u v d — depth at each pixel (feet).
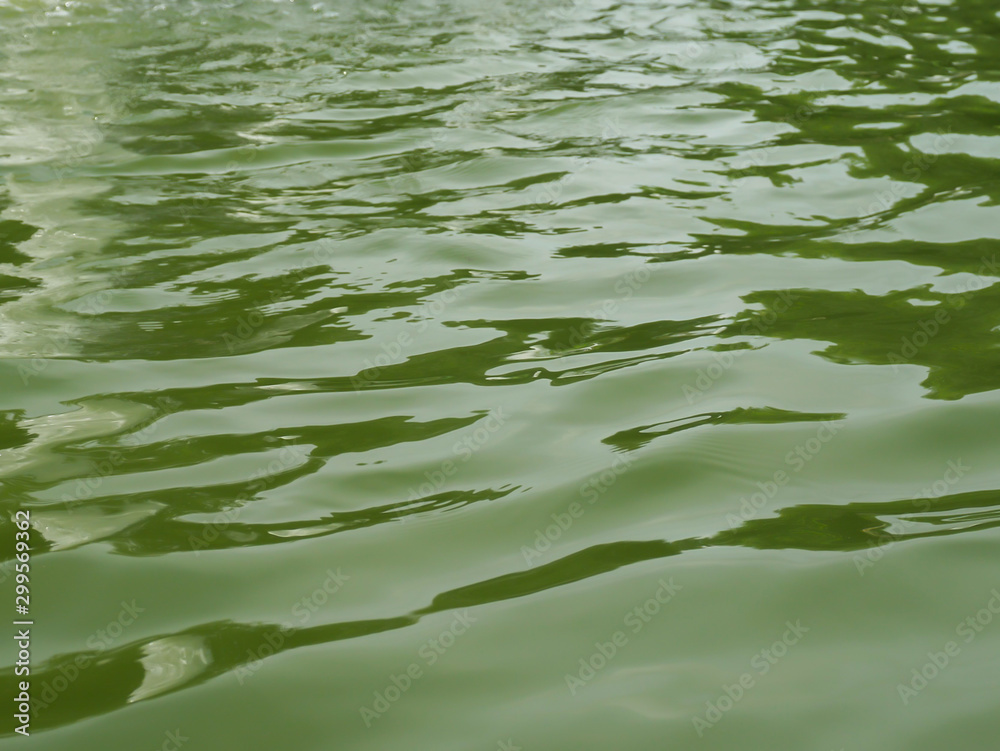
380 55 26.50
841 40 27.53
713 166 19.01
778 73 24.76
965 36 27.66
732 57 26.22
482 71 25.29
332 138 20.71
